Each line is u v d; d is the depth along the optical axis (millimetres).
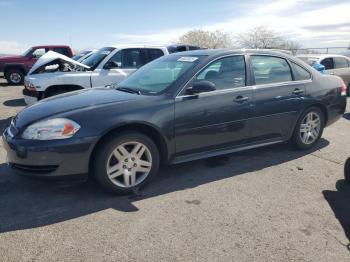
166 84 4289
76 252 2859
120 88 4695
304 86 5230
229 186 4168
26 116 3867
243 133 4680
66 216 3441
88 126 3609
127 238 3062
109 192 3867
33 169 3600
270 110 4855
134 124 3836
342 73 11742
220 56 4535
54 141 3520
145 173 4016
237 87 4582
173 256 2820
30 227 3236
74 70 8203
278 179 4391
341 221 3400
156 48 8695
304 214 3527
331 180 4395
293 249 2939
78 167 3619
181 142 4180
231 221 3361
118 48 8320
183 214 3488
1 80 19125
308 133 5465
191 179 4359
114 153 3762
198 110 4211
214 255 2840
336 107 5672
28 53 16953
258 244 2998
